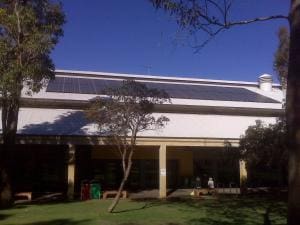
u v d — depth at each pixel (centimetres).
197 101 3077
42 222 1561
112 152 2953
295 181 691
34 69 1770
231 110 3045
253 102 3231
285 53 1928
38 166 2816
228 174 3145
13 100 1867
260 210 1916
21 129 2455
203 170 3134
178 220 1619
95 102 1859
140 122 1872
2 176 2155
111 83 3281
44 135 2403
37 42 1752
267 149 2373
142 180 3000
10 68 1689
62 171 2834
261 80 3825
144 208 1978
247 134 2505
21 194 2372
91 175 2903
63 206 2050
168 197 2508
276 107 3162
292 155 702
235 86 3825
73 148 2433
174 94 3177
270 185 3109
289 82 730
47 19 1956
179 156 3116
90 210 1902
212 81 3791
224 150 2655
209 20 858
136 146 2745
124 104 1833
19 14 1784
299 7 740
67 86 3069
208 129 2797
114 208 1941
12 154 2180
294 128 707
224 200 2341
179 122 2831
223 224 1526
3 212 1827
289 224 690
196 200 2342
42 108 2766
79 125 2569
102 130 2273
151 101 1917
